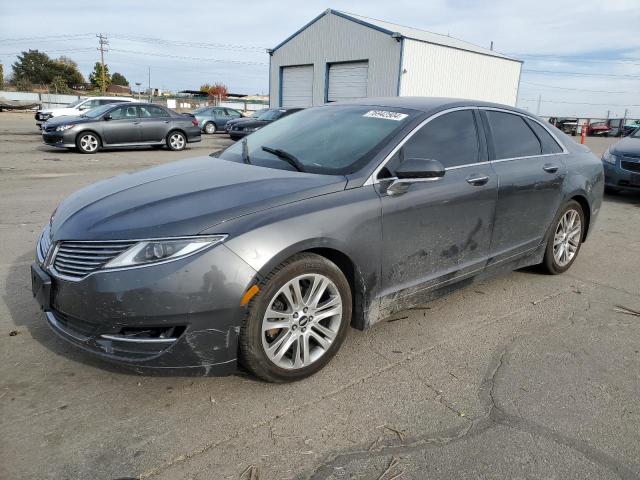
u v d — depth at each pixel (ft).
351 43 87.81
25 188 27.58
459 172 11.68
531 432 8.18
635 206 28.99
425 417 8.50
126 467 7.18
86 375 9.43
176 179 10.48
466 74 92.73
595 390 9.48
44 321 11.51
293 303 9.03
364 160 10.41
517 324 12.30
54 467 7.13
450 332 11.73
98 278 8.04
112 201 9.52
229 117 93.35
